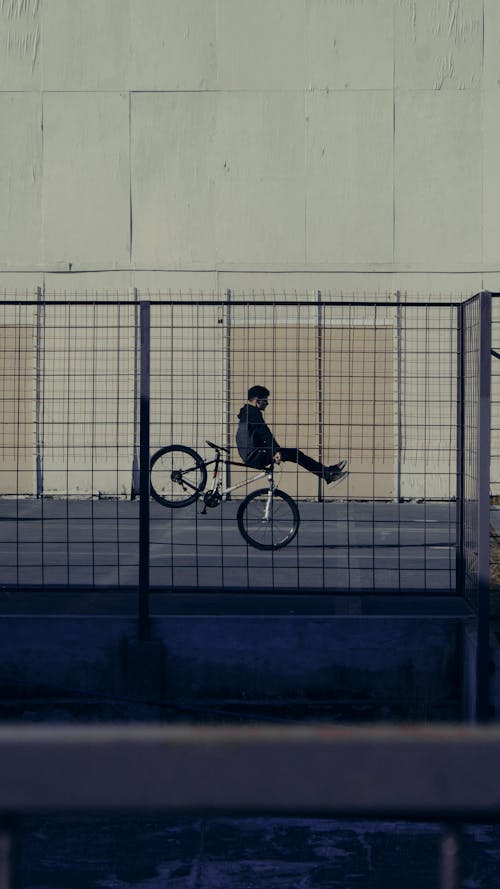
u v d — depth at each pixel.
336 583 9.63
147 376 7.43
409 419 17.02
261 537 11.62
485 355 6.91
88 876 5.46
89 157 17.39
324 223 17.33
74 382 17.22
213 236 17.39
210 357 17.11
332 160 17.27
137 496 17.03
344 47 17.20
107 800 0.98
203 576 10.02
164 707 7.38
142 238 17.41
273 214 17.34
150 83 17.30
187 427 17.00
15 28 17.30
